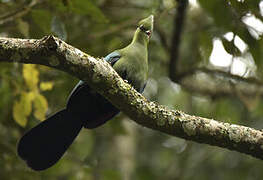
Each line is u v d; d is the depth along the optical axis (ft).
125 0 38.81
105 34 37.65
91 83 21.07
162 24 42.09
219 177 45.91
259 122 45.06
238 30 32.04
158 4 37.70
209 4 31.99
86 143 41.29
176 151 47.67
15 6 32.68
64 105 36.78
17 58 20.11
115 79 21.15
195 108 45.78
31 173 36.55
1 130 37.32
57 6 31.07
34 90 30.81
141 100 21.89
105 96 21.67
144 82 26.48
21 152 25.41
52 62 20.15
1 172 36.27
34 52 19.81
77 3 30.42
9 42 19.98
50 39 19.54
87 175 36.70
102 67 20.83
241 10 29.86
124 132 38.45
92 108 25.53
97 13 30.83
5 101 35.94
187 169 46.47
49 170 36.76
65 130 25.73
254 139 22.49
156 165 47.26
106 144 43.27
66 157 36.88
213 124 22.50
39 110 31.01
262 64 35.73
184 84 41.83
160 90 45.21
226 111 43.06
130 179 40.96
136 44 26.30
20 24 31.50
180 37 37.63
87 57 20.53
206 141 22.70
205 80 42.68
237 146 22.66
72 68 20.40
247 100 40.19
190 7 42.29
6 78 32.48
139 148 47.65
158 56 42.96
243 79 39.45
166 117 22.17
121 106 21.86
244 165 46.06
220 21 32.14
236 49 32.17
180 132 22.48
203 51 39.19
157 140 48.60
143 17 38.01
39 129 25.55
